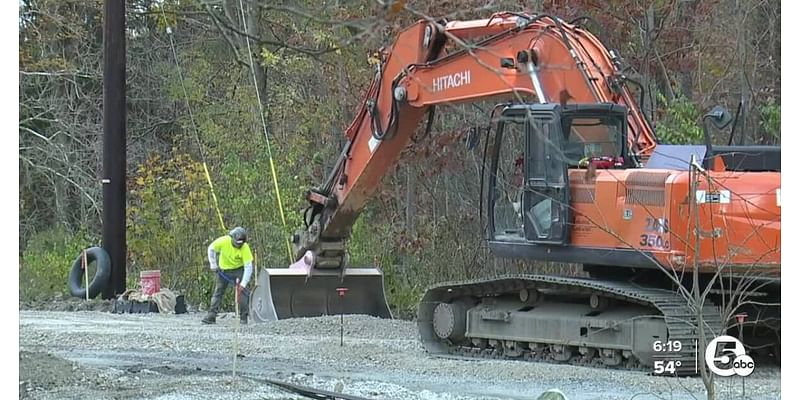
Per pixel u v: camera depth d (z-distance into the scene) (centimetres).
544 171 2855
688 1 4775
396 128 3484
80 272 5103
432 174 5050
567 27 3038
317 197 3856
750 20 4772
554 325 2933
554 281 2909
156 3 6206
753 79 4597
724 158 2798
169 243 5631
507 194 3125
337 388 2367
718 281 2716
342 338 3356
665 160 2775
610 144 2884
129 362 2869
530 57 3022
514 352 3045
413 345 3338
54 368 2419
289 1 3278
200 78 7175
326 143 6069
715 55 4719
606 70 2983
